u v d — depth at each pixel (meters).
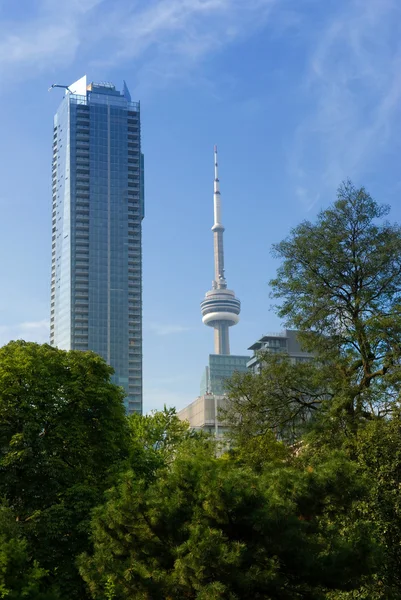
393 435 34.31
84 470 41.34
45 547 35.16
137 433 62.12
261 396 46.44
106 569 24.56
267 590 23.00
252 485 23.69
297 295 46.28
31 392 40.91
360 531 25.17
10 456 38.00
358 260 44.47
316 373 44.88
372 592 30.25
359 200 46.22
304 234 46.34
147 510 23.92
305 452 40.78
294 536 22.91
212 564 21.83
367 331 43.22
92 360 44.84
